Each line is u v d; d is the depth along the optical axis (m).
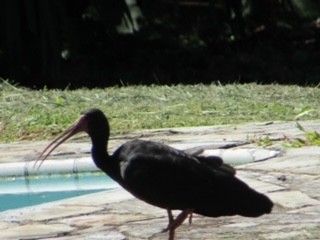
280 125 15.23
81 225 9.09
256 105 17.09
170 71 23.94
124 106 17.19
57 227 9.04
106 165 8.02
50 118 15.84
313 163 11.66
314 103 17.36
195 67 24.44
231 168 7.93
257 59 24.78
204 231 8.75
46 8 21.94
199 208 7.73
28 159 12.90
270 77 23.27
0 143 14.71
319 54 25.27
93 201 10.09
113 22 25.45
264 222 8.98
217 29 26.77
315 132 13.34
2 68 22.44
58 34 22.12
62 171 12.54
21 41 22.25
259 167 11.56
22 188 12.34
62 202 10.12
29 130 15.35
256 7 27.34
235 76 23.41
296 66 24.58
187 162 7.75
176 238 8.52
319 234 8.47
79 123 8.29
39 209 9.82
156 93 18.67
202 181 7.69
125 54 24.89
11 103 17.50
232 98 17.88
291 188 10.27
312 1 28.44
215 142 13.53
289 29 27.48
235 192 7.68
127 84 21.17
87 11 25.77
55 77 21.84
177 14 26.75
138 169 7.73
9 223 9.27
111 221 9.21
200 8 27.67
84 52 24.88
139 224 9.07
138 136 14.63
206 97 18.11
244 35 26.48
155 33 26.22
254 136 13.97
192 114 16.48
